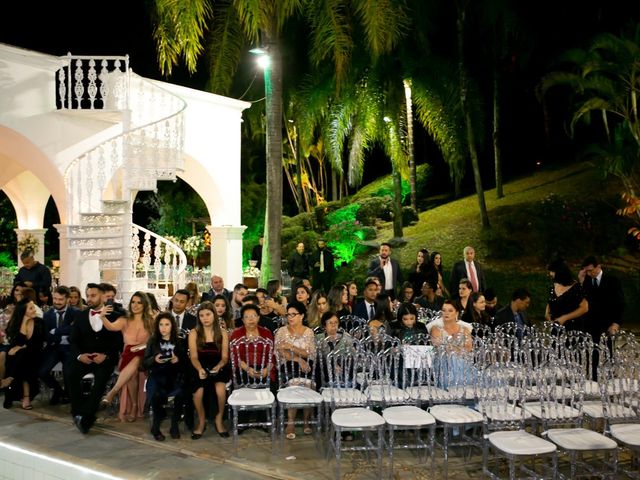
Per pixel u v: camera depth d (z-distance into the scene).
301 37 17.38
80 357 6.98
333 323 6.74
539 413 5.53
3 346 8.12
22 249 16.19
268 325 7.73
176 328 6.76
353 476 5.52
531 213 18.62
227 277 13.97
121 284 10.88
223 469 5.68
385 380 6.34
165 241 12.97
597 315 7.46
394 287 10.25
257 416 7.14
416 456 6.05
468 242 18.30
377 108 16.97
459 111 17.33
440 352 6.15
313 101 17.19
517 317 7.84
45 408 7.75
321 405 6.21
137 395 7.30
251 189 22.19
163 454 6.09
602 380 5.60
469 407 6.28
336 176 25.80
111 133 12.09
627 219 17.59
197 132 13.36
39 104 11.23
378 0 12.27
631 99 14.77
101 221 10.69
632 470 5.68
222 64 14.03
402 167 18.36
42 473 6.07
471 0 17.61
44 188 16.33
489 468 5.75
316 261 12.67
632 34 14.52
